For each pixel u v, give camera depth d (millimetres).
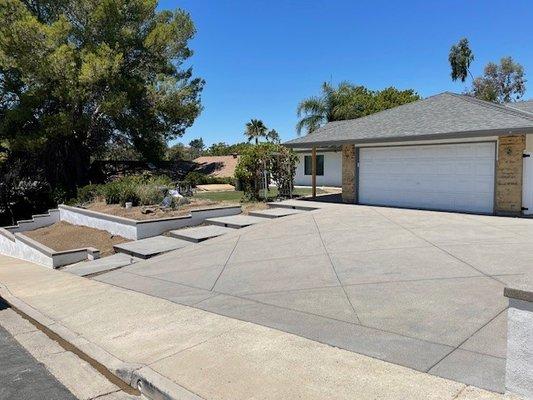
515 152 12461
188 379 4141
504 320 4914
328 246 9281
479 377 3750
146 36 25688
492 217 12180
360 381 3840
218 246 10406
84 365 4902
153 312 6336
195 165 35219
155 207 15227
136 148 28500
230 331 5273
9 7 22172
